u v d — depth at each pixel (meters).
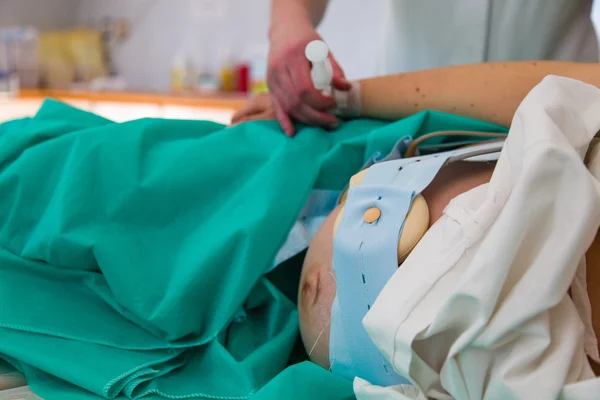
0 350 0.59
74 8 3.29
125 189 0.68
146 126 0.73
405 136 0.68
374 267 0.50
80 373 0.56
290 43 0.79
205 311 0.64
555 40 1.00
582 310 0.42
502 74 0.71
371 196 0.55
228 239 0.63
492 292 0.37
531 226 0.38
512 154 0.44
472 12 1.00
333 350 0.55
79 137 0.72
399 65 1.16
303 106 0.77
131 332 0.64
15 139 0.77
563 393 0.37
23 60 2.84
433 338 0.42
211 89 2.72
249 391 0.56
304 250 0.72
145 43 3.09
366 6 2.36
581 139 0.44
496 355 0.39
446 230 0.46
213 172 0.70
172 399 0.57
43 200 0.72
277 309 0.68
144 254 0.67
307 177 0.69
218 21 2.85
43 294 0.66
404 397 0.42
